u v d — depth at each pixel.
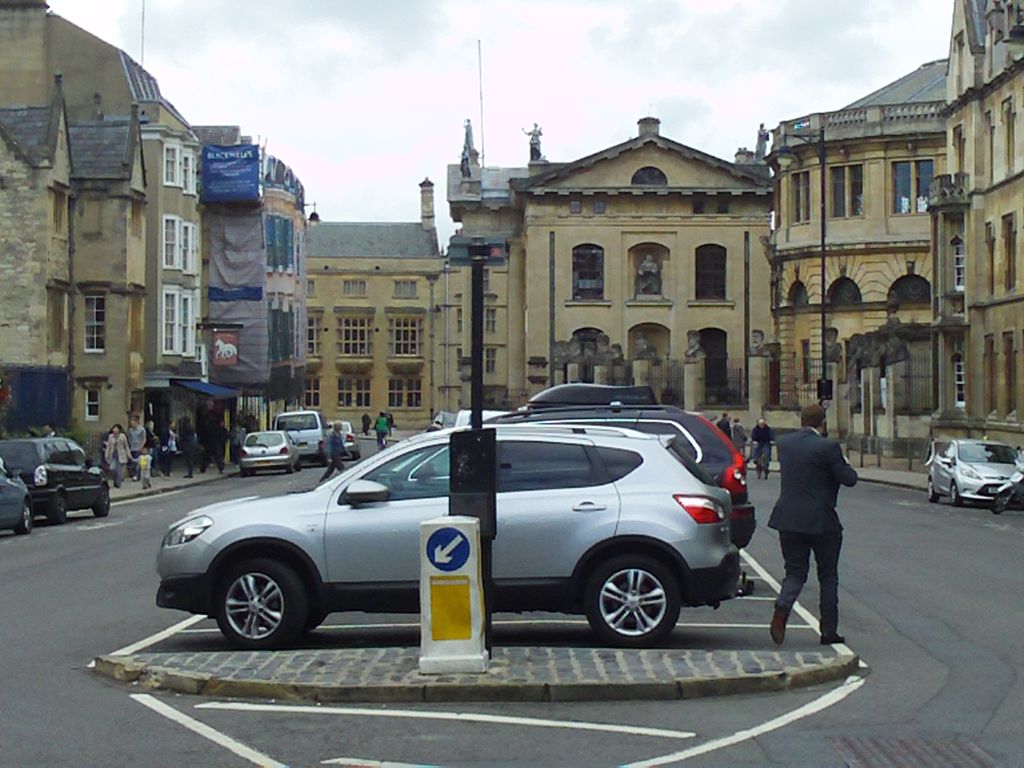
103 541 26.16
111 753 9.38
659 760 9.12
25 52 58.69
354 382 120.81
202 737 9.80
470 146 100.94
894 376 55.78
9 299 49.09
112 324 53.09
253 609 13.11
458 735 9.82
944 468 36.16
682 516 13.11
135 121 54.81
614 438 13.55
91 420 52.94
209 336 65.31
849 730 9.97
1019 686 11.62
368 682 11.02
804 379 71.56
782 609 13.23
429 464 13.38
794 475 13.36
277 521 13.14
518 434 13.52
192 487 46.19
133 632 14.70
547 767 8.98
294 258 84.56
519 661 11.85
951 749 9.41
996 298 49.97
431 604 11.39
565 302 83.81
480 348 12.72
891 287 69.56
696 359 72.75
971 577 19.70
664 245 84.25
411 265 120.88
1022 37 47.59
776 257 73.75
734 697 11.09
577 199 84.12
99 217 53.06
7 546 25.66
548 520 13.03
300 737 9.77
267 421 82.75
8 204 49.22
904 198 69.56
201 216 66.56
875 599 17.30
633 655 12.19
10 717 10.48
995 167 50.38
